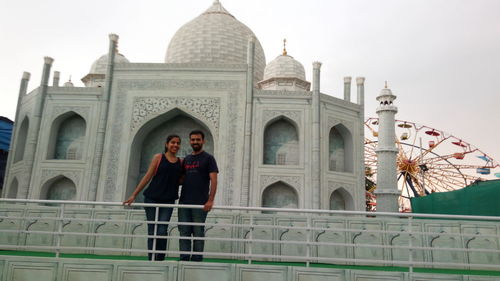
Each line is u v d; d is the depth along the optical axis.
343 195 17.08
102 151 16.02
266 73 20.45
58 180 16.52
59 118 16.86
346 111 17.41
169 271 4.45
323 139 16.34
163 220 4.83
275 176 15.71
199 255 4.86
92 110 16.62
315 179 15.55
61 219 4.90
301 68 20.45
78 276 4.43
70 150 17.00
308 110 16.38
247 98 16.31
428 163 31.27
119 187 15.67
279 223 7.32
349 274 4.45
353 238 7.21
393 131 18.77
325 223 7.32
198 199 4.87
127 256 6.59
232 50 21.23
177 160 5.02
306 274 4.47
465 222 6.89
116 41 17.16
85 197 15.66
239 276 4.46
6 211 7.60
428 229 7.05
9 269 4.45
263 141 16.42
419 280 4.41
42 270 4.45
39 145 16.34
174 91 16.59
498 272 5.85
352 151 17.27
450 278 4.38
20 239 7.43
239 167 15.71
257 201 15.44
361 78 18.23
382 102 19.16
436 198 10.86
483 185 9.55
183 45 21.47
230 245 7.22
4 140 22.80
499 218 4.68
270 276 4.47
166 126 17.44
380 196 18.17
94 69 20.84
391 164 18.36
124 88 16.70
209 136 17.31
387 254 7.07
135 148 16.66
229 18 22.55
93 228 7.39
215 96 16.48
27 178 15.86
